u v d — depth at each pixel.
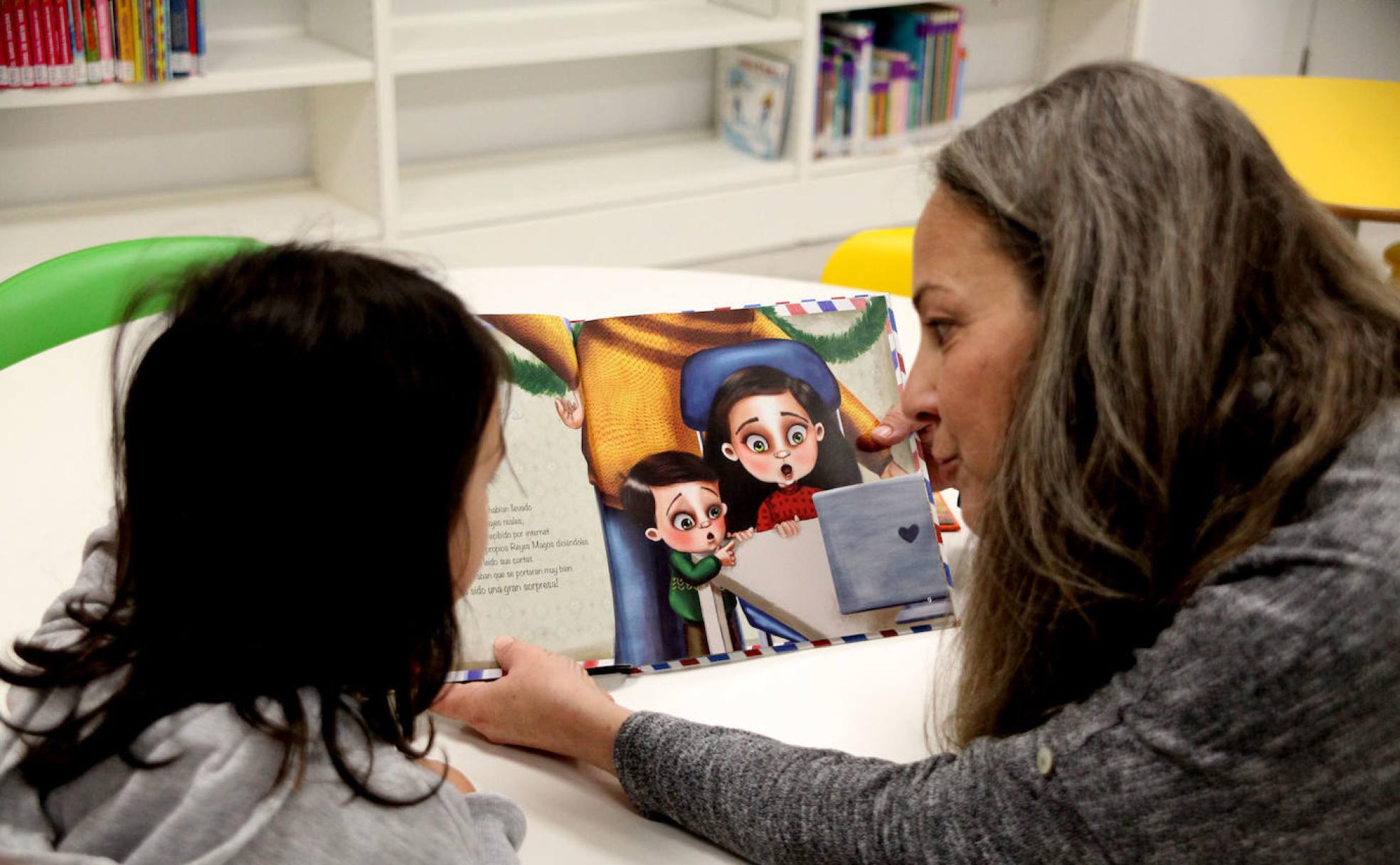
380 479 0.63
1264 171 0.71
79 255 1.50
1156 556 0.71
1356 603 0.62
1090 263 0.70
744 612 1.00
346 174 2.99
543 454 1.01
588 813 0.86
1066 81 0.77
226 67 2.67
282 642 0.64
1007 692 0.79
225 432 0.62
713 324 1.08
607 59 3.40
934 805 0.74
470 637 0.95
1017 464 0.73
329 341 0.61
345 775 0.64
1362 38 4.43
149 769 0.63
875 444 1.05
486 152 3.34
